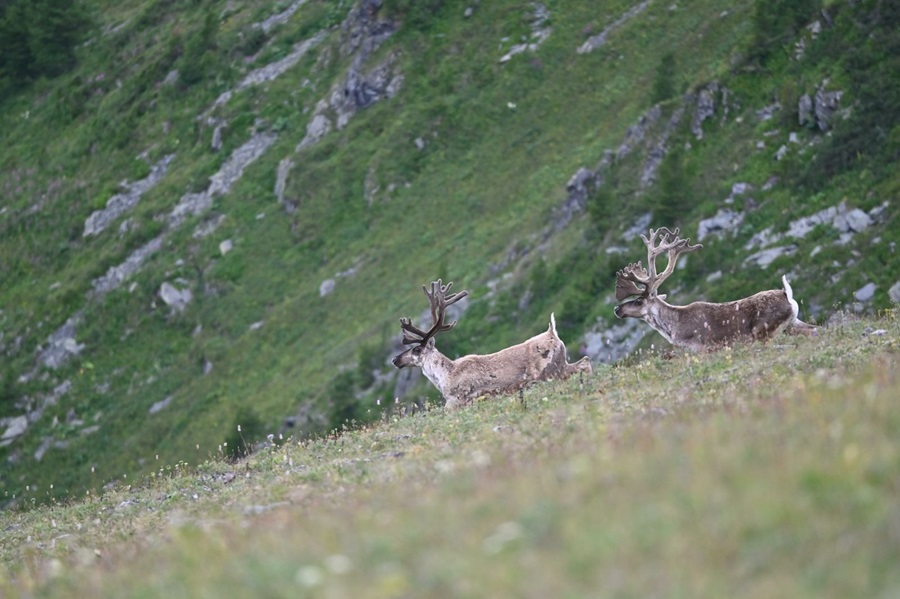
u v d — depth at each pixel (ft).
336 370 546.67
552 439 105.40
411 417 173.88
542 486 76.74
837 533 60.95
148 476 186.50
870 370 110.73
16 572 121.19
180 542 94.12
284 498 117.80
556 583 59.36
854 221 415.85
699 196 484.33
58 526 157.99
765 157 478.59
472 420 147.74
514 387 181.68
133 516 147.84
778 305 170.91
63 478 590.96
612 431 100.37
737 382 127.34
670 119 534.78
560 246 532.73
